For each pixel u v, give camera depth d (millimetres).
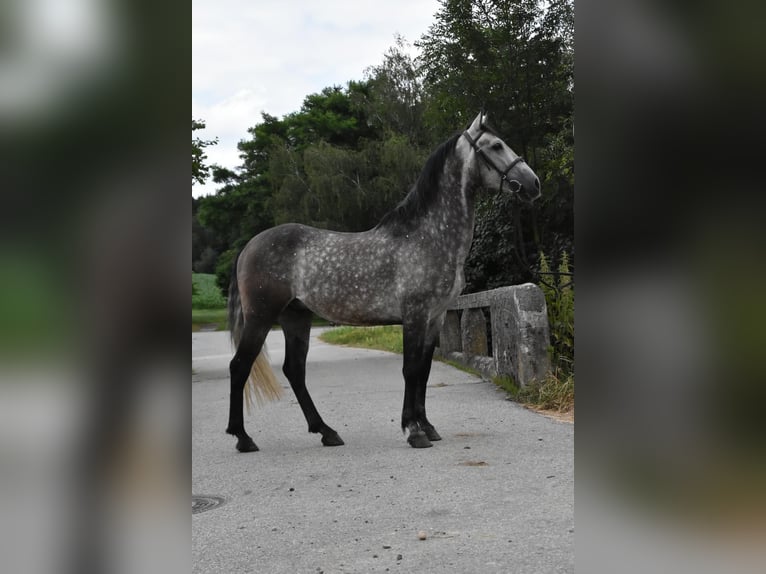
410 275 4926
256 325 5109
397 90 29812
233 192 41531
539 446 4410
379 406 6617
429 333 5102
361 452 4629
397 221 5094
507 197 9562
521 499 3217
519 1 10234
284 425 5930
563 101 10359
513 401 6293
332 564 2527
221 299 37656
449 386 7500
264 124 42281
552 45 10242
